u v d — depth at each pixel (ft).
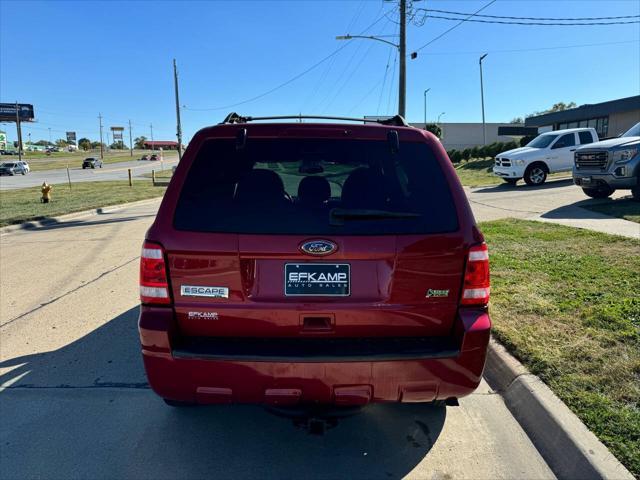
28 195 79.15
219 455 9.46
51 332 16.03
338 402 8.38
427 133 9.04
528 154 56.95
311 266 8.16
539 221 31.60
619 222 29.55
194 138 8.73
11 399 11.61
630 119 105.70
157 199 74.49
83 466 9.14
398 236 8.21
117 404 11.37
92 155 407.23
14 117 355.97
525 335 13.17
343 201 8.45
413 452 9.53
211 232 8.19
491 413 10.89
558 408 9.87
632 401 9.97
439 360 8.27
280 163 8.66
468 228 8.48
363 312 8.21
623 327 13.42
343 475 8.85
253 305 8.19
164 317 8.30
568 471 8.65
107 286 21.66
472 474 8.84
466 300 8.45
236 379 8.21
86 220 48.29
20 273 24.47
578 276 18.28
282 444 9.84
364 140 8.77
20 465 9.17
